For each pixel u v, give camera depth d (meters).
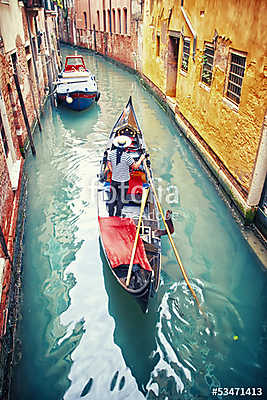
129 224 4.42
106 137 9.52
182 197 6.39
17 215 5.18
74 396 3.15
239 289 4.35
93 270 4.70
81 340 3.70
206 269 4.67
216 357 3.50
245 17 4.92
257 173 4.77
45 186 6.85
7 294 3.72
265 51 4.38
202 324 3.86
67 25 34.53
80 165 7.75
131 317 3.97
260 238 4.92
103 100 13.55
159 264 4.07
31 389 3.20
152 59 13.55
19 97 7.21
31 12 9.84
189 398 3.12
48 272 4.67
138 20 15.79
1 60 5.73
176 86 10.34
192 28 7.87
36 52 11.04
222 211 5.94
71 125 10.56
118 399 3.13
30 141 7.85
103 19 23.16
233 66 5.66
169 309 4.04
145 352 3.56
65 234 5.43
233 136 5.62
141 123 10.59
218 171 6.41
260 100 4.59
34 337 3.72
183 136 9.27
